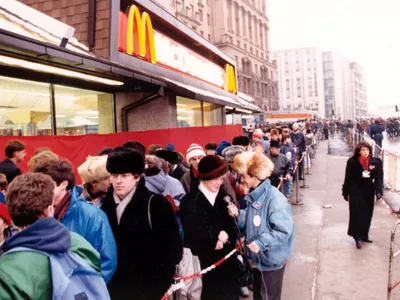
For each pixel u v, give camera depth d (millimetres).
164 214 2771
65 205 2484
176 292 3572
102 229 2449
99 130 10195
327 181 13781
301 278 5277
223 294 3361
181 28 14180
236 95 22016
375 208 9352
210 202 3430
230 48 56156
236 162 3637
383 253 6199
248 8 64688
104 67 7277
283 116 49312
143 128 11141
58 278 1568
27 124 7715
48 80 8141
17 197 1747
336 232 7457
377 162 6371
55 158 2818
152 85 9812
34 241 1590
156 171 3898
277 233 3330
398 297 4668
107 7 9562
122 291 2688
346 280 5199
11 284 1456
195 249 3408
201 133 11352
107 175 2928
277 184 5977
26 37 5387
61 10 10125
